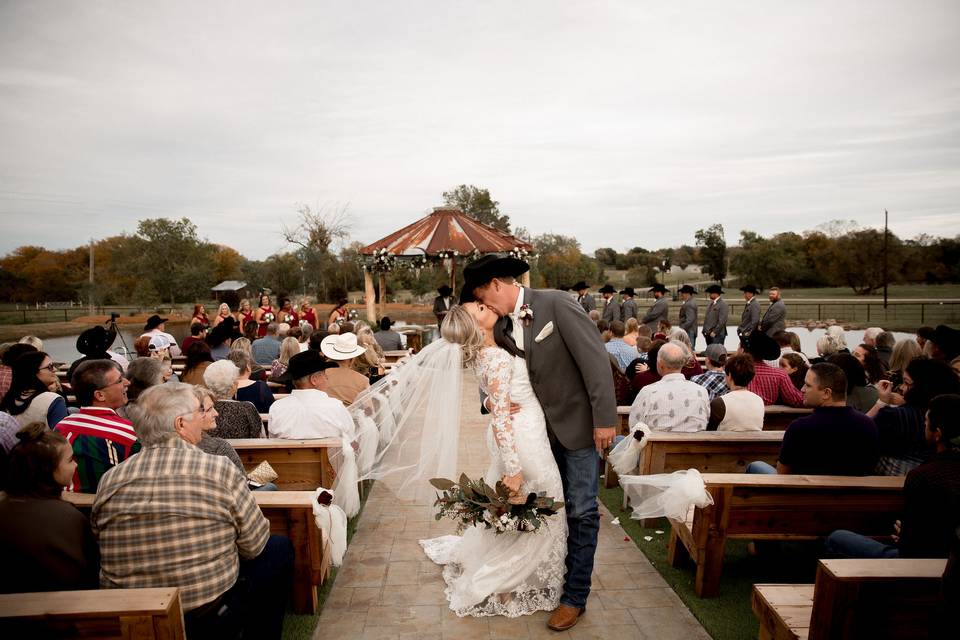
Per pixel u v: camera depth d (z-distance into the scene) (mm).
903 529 2281
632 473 4145
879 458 3322
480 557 3023
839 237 43344
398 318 22250
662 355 4020
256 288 38500
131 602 1717
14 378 3887
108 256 47469
